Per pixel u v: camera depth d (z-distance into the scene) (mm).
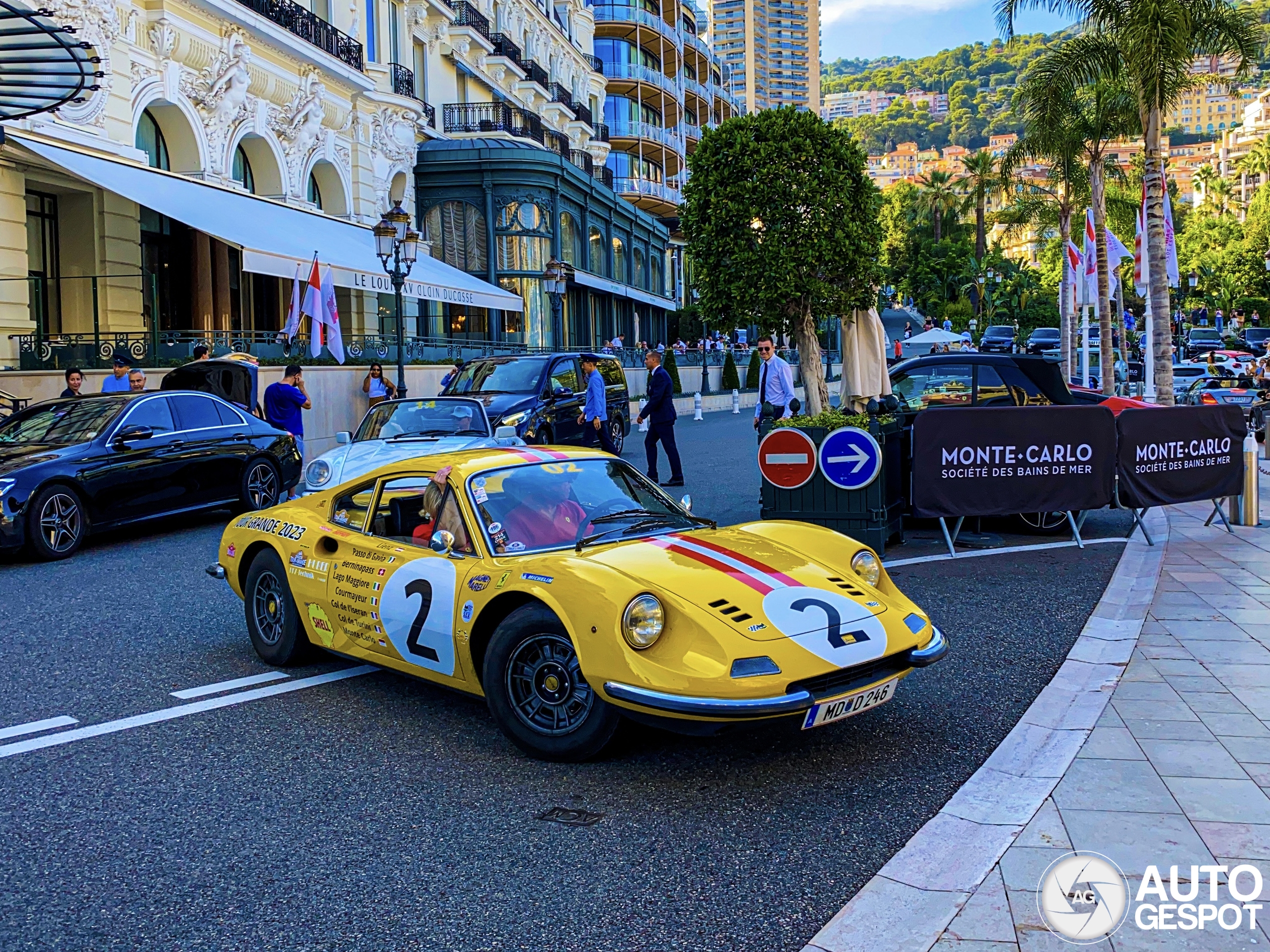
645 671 3908
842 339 11227
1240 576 7715
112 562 9320
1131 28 17688
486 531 4762
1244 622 6391
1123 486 9180
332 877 3443
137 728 4941
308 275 17438
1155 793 3904
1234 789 3914
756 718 3801
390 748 4645
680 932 3072
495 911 3209
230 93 21031
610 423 16359
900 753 4496
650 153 60594
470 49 35906
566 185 34875
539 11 43344
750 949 2977
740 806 3971
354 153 27266
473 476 5008
